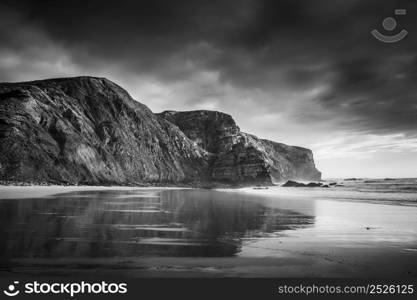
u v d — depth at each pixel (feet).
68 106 329.72
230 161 504.84
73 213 78.13
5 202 101.65
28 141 239.30
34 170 226.79
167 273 32.63
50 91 334.65
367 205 116.67
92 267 33.96
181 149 493.36
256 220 73.67
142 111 463.01
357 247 44.50
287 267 34.83
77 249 41.11
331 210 98.68
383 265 35.76
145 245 44.32
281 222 70.44
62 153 262.88
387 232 57.00
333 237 52.11
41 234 50.37
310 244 46.26
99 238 48.37
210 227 61.93
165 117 636.07
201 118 626.64
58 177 239.30
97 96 393.70
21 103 262.88
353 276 32.50
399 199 150.00
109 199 131.23
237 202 134.82
